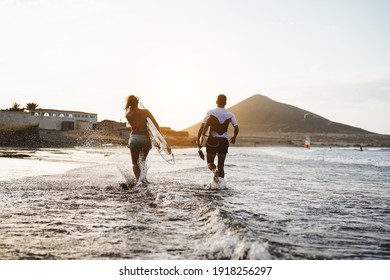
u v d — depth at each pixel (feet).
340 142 455.63
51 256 8.87
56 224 11.99
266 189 22.38
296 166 50.90
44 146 152.76
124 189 20.25
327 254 9.12
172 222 12.46
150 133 24.99
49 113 233.35
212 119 24.13
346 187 24.80
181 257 8.79
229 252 9.10
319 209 15.58
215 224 11.67
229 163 55.52
